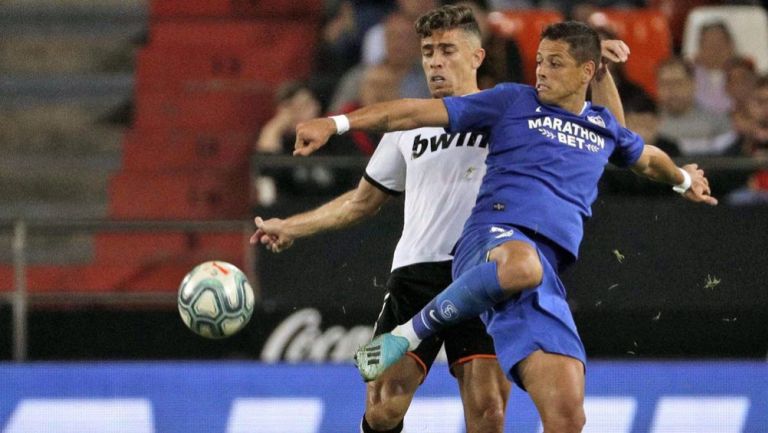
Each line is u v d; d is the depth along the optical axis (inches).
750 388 1154.7
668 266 1211.2
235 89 1665.8
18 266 1195.9
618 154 778.8
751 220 1211.9
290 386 1138.7
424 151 820.0
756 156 1288.1
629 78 1478.8
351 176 1315.2
